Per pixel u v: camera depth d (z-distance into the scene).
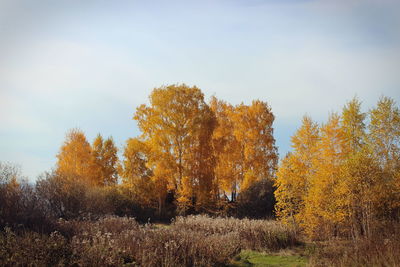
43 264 7.10
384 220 13.30
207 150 29.11
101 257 7.74
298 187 16.53
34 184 15.34
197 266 8.98
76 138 31.62
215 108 34.25
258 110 32.34
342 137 16.06
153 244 9.64
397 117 15.47
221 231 14.96
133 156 28.00
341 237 15.22
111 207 22.42
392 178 14.14
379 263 8.44
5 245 7.81
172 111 29.02
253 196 27.19
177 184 28.45
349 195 13.47
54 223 11.61
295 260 11.00
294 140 17.25
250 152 31.44
